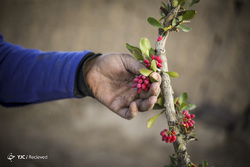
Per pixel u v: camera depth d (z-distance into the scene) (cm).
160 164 664
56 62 158
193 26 900
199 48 902
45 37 927
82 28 933
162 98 125
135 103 134
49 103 860
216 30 891
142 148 725
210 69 892
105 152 700
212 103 865
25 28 920
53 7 921
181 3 124
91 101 890
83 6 928
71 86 153
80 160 665
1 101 169
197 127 809
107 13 934
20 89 162
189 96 893
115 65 152
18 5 905
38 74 159
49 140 729
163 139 122
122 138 761
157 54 124
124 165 657
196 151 714
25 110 845
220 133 797
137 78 127
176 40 907
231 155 724
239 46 878
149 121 128
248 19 873
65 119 843
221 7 879
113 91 153
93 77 156
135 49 122
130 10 938
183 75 906
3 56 168
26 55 168
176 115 126
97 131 791
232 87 870
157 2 934
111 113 852
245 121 828
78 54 158
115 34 941
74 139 750
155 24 121
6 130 758
